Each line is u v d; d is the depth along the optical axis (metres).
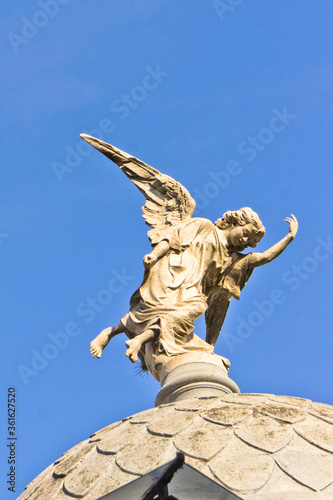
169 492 20.91
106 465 25.27
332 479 23.34
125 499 20.80
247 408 26.22
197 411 26.53
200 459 24.11
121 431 26.92
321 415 26.06
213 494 20.94
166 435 25.48
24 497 26.47
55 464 27.42
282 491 22.95
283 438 24.64
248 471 23.53
